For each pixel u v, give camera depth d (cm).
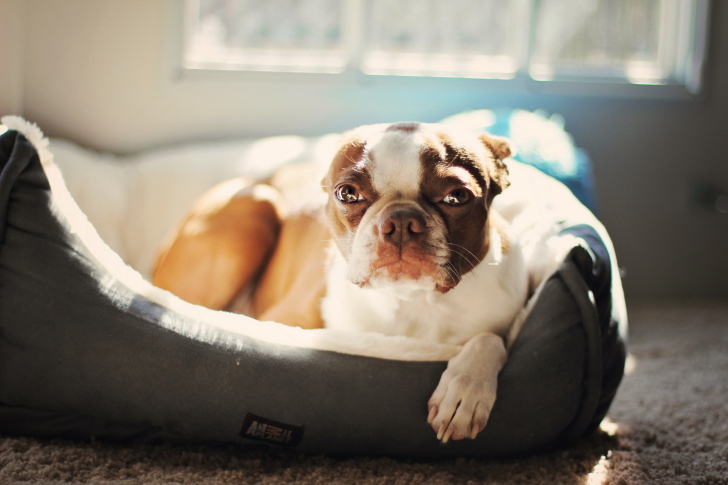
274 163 311
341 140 173
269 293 219
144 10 338
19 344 145
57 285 146
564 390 150
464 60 361
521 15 350
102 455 145
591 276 167
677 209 366
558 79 354
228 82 345
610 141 360
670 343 267
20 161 148
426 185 148
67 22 336
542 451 158
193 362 144
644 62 368
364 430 145
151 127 346
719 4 354
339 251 171
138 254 302
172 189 311
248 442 148
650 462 155
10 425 150
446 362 151
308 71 346
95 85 341
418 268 143
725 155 363
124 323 146
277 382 144
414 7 357
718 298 368
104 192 300
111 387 144
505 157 171
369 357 150
